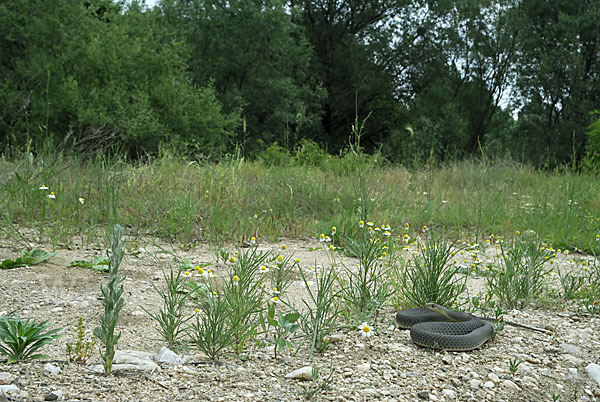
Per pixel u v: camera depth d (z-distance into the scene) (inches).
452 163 681.0
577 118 1583.4
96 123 736.3
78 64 842.2
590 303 209.2
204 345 141.8
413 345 154.9
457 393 125.8
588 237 361.4
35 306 167.9
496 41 1692.9
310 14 1598.2
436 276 191.9
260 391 119.0
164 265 234.7
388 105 1667.1
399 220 379.6
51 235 267.9
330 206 409.4
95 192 342.0
